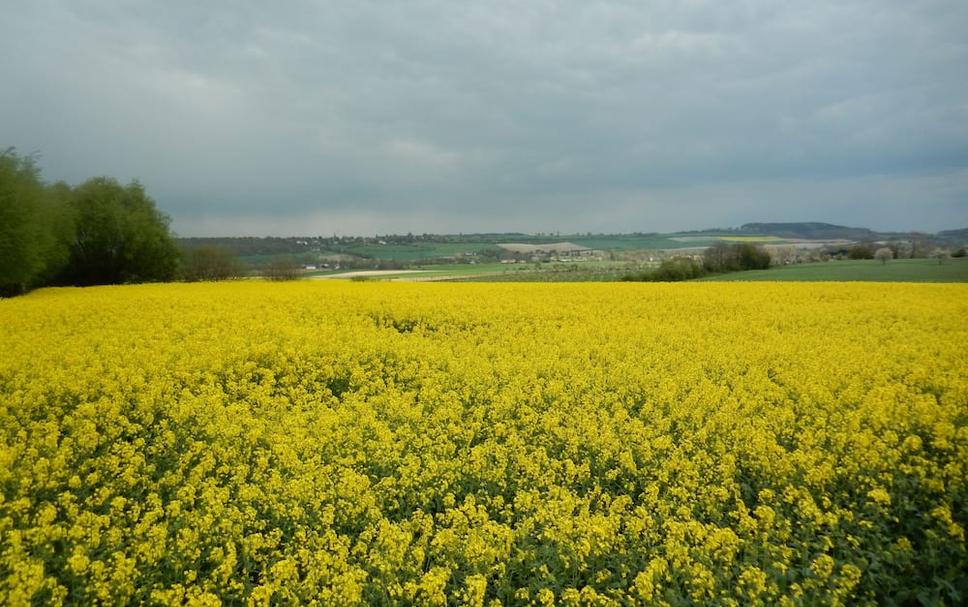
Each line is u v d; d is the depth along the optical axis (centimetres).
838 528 793
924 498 835
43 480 919
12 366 1578
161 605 679
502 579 723
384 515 913
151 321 2378
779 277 5547
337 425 1189
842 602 645
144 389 1434
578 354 1792
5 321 2369
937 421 1089
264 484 945
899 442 1058
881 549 716
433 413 1306
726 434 1134
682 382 1455
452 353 1861
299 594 684
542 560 755
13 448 1005
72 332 2208
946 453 955
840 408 1252
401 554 723
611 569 752
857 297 3175
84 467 986
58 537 749
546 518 809
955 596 639
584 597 650
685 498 869
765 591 658
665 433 1193
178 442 1169
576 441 1077
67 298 3300
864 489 880
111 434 1159
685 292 3506
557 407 1334
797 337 2055
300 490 890
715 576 693
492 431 1206
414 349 1852
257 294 3441
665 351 1852
